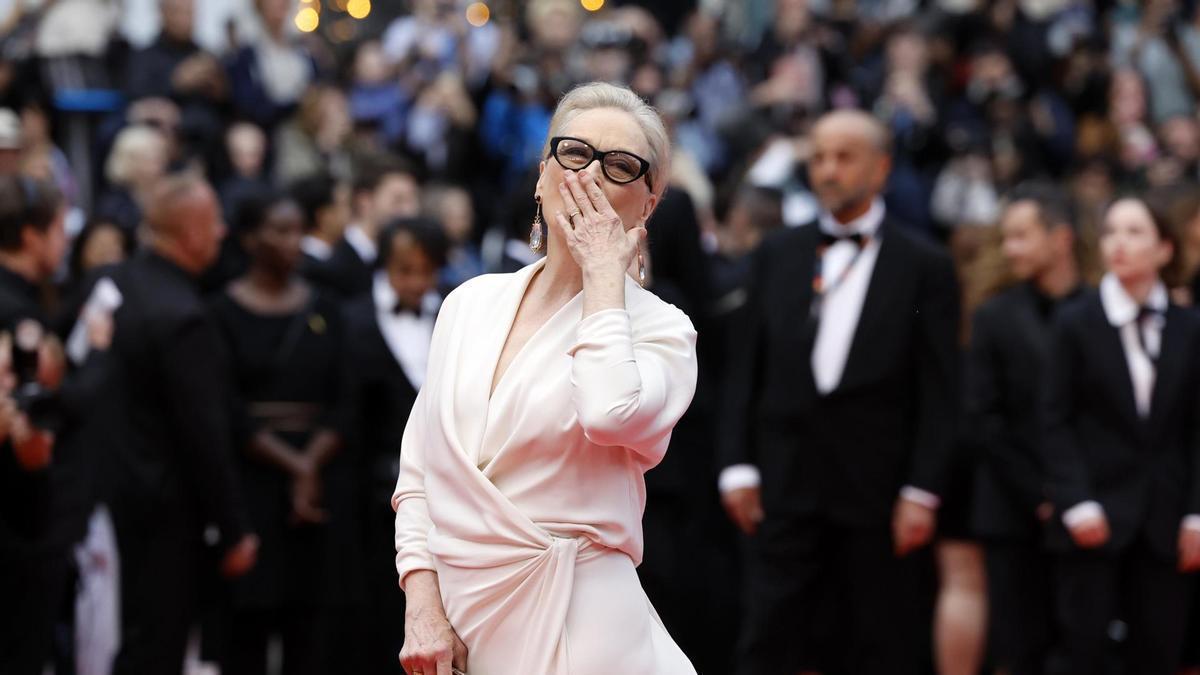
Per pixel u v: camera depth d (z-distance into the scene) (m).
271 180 26.97
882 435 15.93
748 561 16.53
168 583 15.59
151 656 15.48
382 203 21.58
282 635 17.59
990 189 29.41
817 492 15.91
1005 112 31.64
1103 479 16.50
